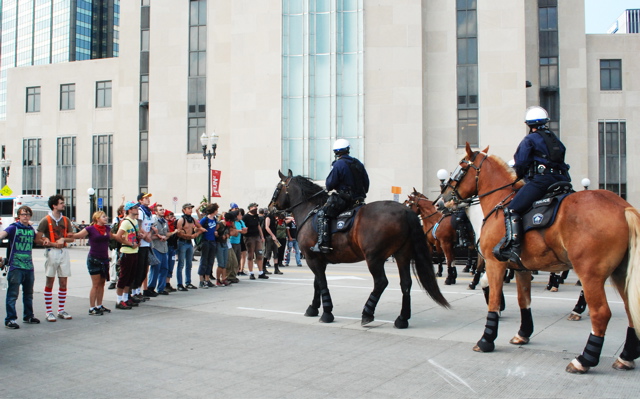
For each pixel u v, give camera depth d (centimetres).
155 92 3928
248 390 571
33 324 941
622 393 548
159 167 3897
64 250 991
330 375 622
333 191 957
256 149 3541
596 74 3612
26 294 944
